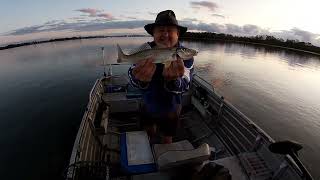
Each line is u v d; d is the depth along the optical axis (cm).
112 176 87
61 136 279
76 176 70
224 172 68
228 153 106
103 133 118
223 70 801
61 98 432
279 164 78
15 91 493
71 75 681
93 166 75
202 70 784
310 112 395
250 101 447
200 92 152
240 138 105
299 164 64
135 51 78
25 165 224
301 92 526
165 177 77
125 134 101
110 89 171
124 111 154
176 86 82
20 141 268
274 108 411
